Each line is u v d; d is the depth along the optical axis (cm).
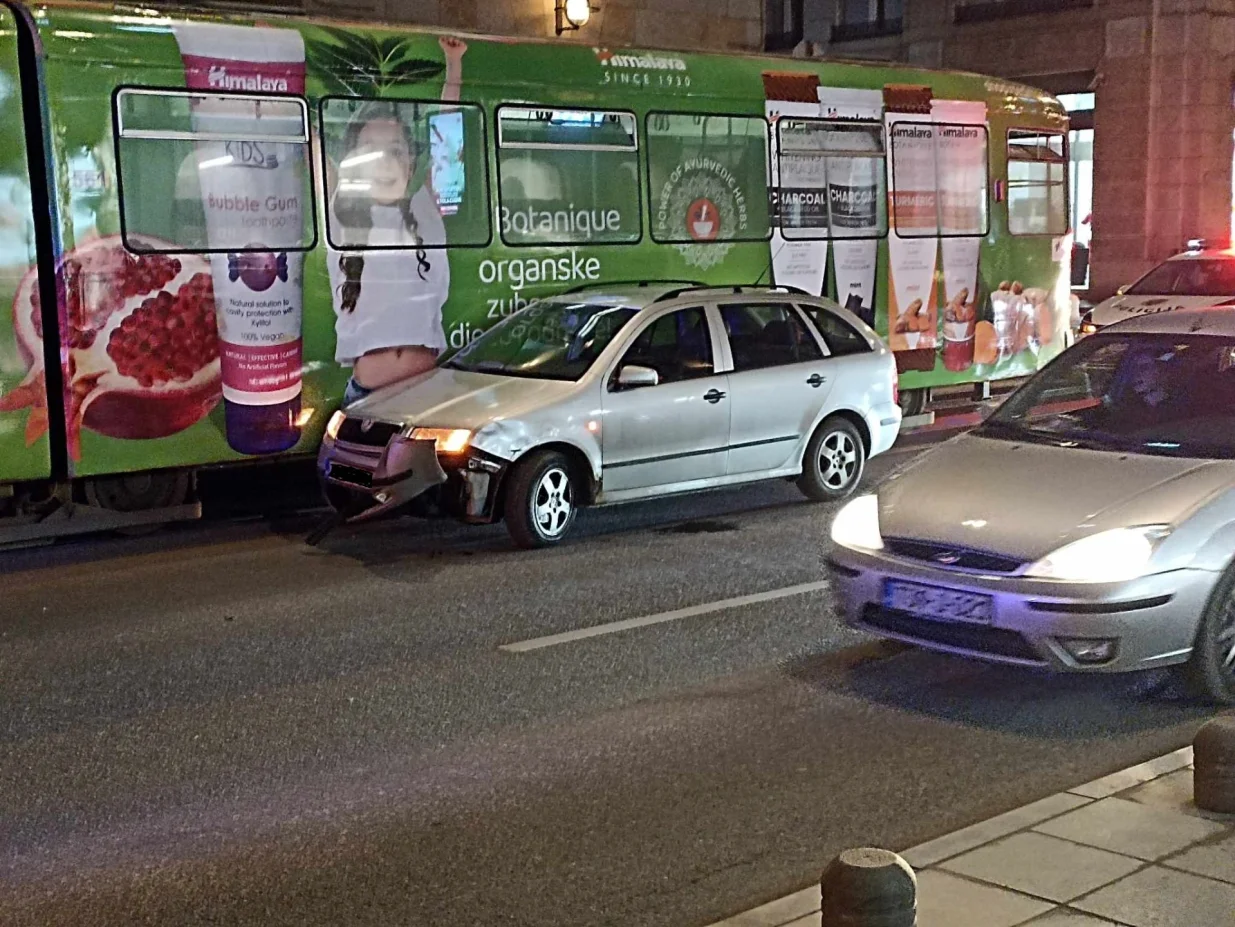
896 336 1541
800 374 1177
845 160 1488
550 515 1054
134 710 699
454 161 1223
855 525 705
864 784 590
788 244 1445
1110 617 620
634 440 1078
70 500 1091
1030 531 646
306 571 998
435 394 1070
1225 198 3158
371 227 1180
